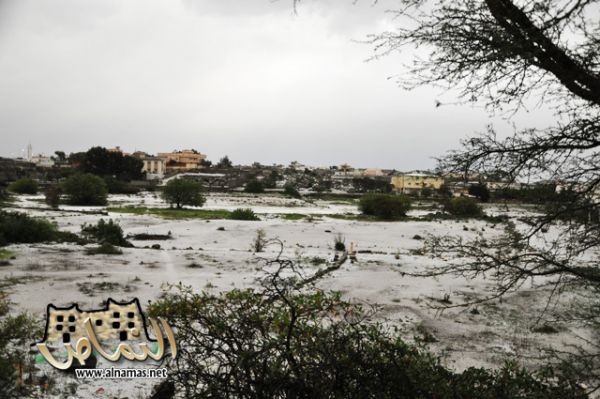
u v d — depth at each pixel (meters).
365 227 35.69
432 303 12.27
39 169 112.62
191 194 50.72
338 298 3.51
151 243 24.84
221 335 3.20
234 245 25.06
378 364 3.23
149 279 14.05
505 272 3.24
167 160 154.00
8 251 17.41
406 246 26.80
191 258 18.22
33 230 20.14
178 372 3.15
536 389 3.62
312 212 53.59
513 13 2.77
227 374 3.00
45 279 13.30
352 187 116.81
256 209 55.09
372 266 17.52
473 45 2.92
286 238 28.42
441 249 3.49
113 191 77.69
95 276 14.08
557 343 9.18
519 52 2.72
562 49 2.84
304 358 3.10
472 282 14.88
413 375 3.31
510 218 3.41
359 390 3.12
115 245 21.67
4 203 43.97
